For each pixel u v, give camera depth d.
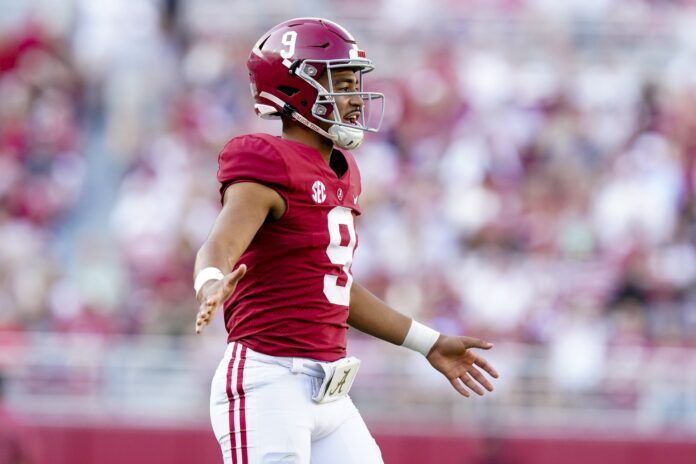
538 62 48.88
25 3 51.03
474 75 47.50
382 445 31.34
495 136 43.97
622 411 33.53
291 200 13.61
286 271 13.80
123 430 31.56
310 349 13.89
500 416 33.25
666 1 52.00
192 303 37.84
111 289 39.09
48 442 31.50
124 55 49.22
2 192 43.81
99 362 34.75
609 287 38.12
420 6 51.41
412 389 33.25
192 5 51.59
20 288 38.69
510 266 38.47
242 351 13.90
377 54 49.78
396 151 43.62
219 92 47.16
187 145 44.91
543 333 36.03
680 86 47.62
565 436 31.33
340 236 14.05
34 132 45.94
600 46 50.44
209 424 31.72
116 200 44.25
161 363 35.06
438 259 38.88
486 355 34.25
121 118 46.84
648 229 40.19
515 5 51.41
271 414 13.63
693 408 33.53
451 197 41.03
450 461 31.22
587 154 43.56
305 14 51.47
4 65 48.94
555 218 40.38
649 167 42.00
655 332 36.69
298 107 14.18
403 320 15.48
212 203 41.69
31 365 34.34
